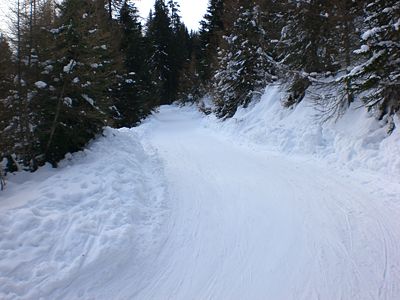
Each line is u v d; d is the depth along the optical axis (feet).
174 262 18.06
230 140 55.16
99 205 22.40
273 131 46.62
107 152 33.14
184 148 50.24
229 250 18.98
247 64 69.31
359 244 18.33
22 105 28.94
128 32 87.45
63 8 31.42
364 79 34.40
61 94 29.19
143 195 26.30
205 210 24.72
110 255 17.63
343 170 30.96
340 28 41.91
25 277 15.66
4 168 28.78
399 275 15.47
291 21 50.62
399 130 30.09
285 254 18.13
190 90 135.74
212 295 15.26
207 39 115.96
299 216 22.50
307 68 48.39
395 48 28.66
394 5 29.04
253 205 25.11
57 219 19.65
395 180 25.96
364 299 14.16
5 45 28.76
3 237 17.72
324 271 16.33
